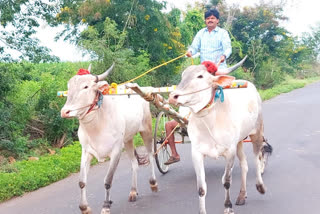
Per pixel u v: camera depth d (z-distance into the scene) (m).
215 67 4.87
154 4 14.97
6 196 6.79
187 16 22.62
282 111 15.45
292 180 6.80
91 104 5.08
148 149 6.94
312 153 8.55
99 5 13.75
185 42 19.94
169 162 7.20
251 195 6.21
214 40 6.67
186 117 6.44
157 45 15.00
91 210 5.66
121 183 7.33
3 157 8.71
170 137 7.21
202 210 5.01
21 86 10.68
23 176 7.45
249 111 5.77
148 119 6.95
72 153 9.17
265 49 28.59
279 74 29.23
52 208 6.23
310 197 5.93
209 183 6.98
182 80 4.72
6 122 9.17
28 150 9.51
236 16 28.19
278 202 5.82
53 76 11.77
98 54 12.40
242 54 26.30
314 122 12.32
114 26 13.12
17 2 10.08
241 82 5.12
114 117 5.60
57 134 10.26
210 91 4.79
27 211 6.16
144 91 5.05
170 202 6.13
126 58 13.43
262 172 7.16
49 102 10.28
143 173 7.97
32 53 10.44
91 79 5.11
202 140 5.08
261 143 6.32
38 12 10.71
